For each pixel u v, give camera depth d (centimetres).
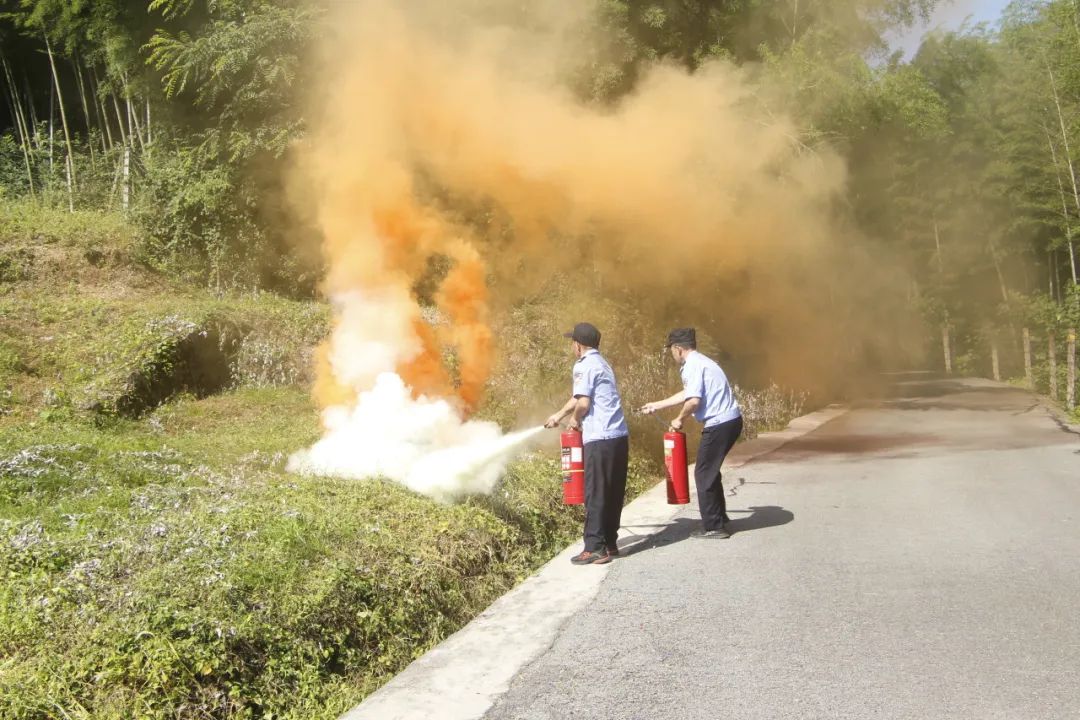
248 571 474
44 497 589
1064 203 2273
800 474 959
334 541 550
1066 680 395
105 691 383
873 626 470
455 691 409
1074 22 1917
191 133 1440
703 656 438
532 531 719
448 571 580
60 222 1402
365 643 489
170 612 422
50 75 1981
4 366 909
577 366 632
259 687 421
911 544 634
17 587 438
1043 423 1412
